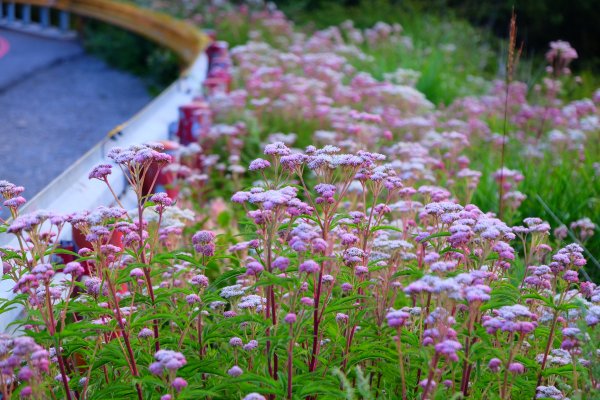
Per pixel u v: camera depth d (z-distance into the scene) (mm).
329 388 3500
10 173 9742
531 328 3582
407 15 24516
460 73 17656
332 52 17078
